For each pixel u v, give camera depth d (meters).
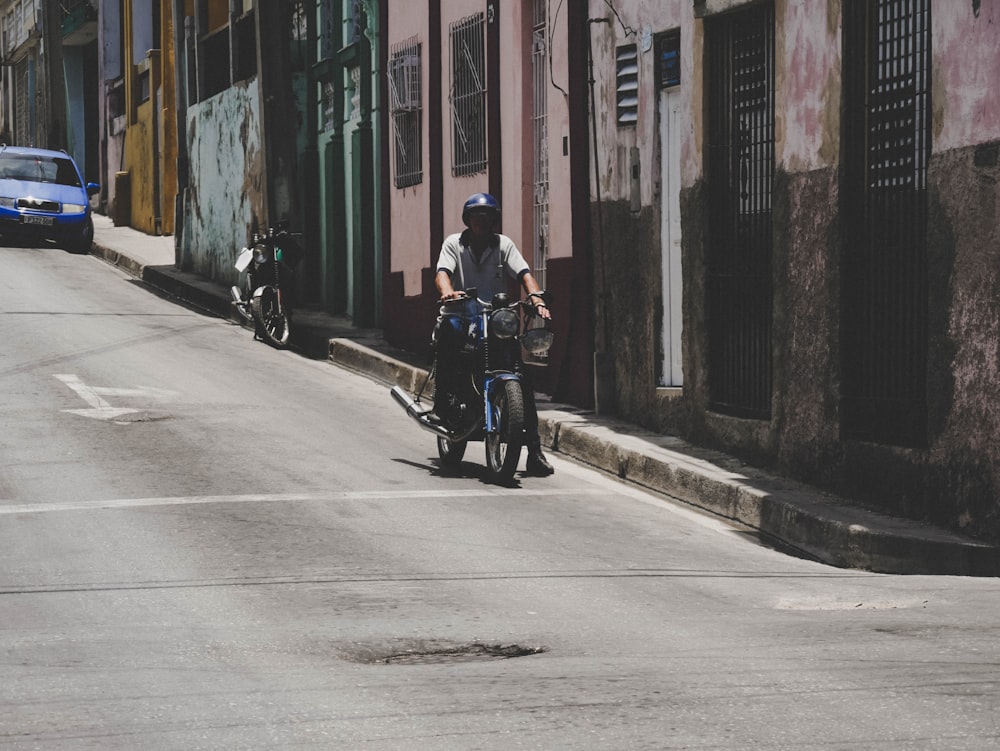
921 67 22.20
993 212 20.25
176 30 66.06
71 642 15.31
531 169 35.84
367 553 20.12
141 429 30.27
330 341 44.06
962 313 20.95
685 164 28.78
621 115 31.20
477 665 14.27
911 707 12.46
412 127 42.91
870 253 23.52
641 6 30.31
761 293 26.77
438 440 28.03
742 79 27.31
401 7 43.62
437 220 41.03
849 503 23.23
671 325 30.00
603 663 14.23
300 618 16.48
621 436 29.16
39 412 31.67
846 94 23.89
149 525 21.77
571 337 33.31
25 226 69.62
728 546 22.03
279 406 34.22
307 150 53.75
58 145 84.31
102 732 12.02
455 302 26.75
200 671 14.07
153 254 68.94
